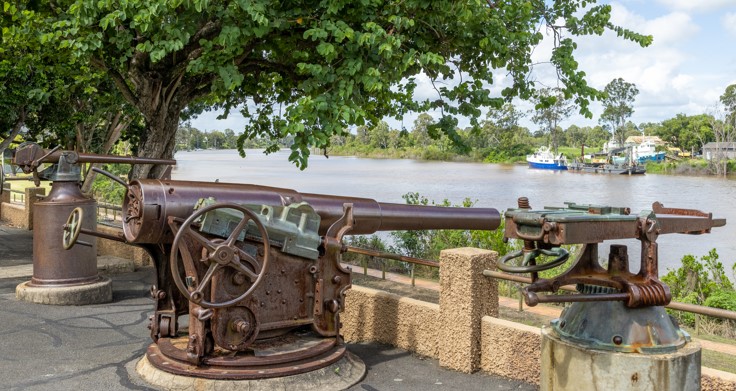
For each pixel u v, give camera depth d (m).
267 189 4.84
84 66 10.23
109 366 5.01
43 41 7.03
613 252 3.02
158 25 7.00
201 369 4.30
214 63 7.23
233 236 4.14
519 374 4.65
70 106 15.36
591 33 8.57
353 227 5.02
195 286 4.21
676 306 3.95
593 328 2.87
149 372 4.56
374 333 5.68
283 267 4.56
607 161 72.19
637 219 2.88
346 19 7.38
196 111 16.67
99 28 7.86
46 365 5.05
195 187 4.47
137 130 19.06
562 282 2.89
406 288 7.32
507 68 8.51
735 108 63.94
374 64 7.06
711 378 3.72
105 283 7.42
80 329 6.17
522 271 2.83
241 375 4.23
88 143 17.53
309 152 6.77
